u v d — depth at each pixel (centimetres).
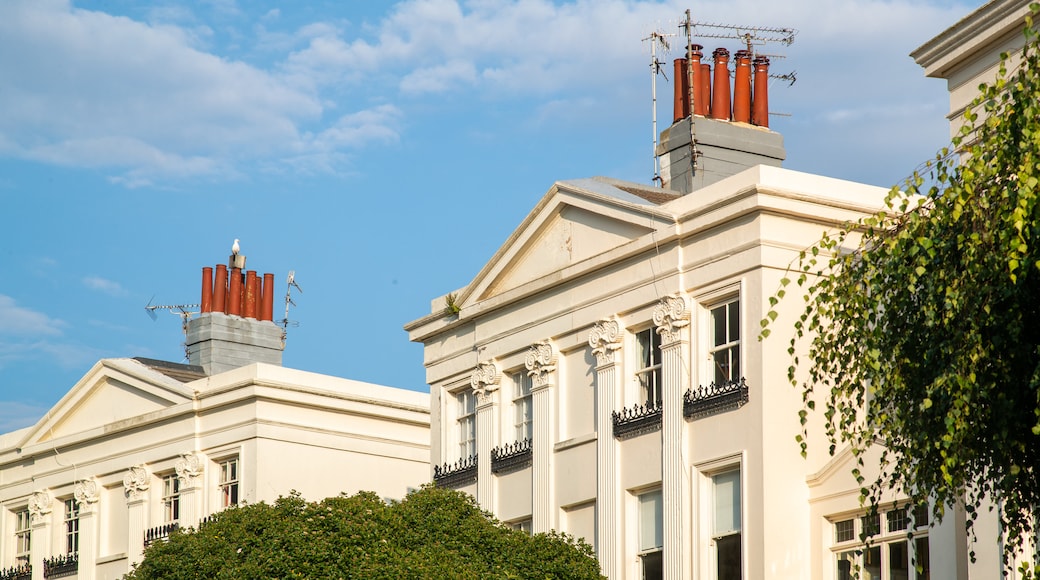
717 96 4978
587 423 4394
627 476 4225
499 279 4788
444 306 4994
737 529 3912
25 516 6397
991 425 2355
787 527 3822
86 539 6000
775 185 3975
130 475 5862
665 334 4138
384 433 5762
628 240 4322
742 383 3916
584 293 4431
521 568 3962
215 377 5662
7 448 6412
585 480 4353
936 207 2386
